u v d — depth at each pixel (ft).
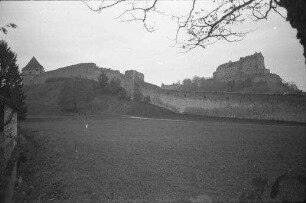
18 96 75.56
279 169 42.37
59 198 34.50
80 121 113.19
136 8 17.16
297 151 52.60
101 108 152.87
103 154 57.31
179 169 45.85
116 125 98.78
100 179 41.78
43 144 64.90
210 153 55.31
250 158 50.11
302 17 11.78
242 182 37.86
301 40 12.41
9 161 38.42
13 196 33.63
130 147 63.36
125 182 40.22
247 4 15.98
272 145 58.65
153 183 39.45
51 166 48.55
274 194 13.53
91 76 203.51
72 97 152.56
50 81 216.33
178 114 133.69
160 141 68.80
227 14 16.61
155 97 155.43
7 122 42.32
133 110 145.28
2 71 72.18
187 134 76.64
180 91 141.59
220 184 37.73
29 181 40.98
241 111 116.57
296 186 32.89
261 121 102.63
